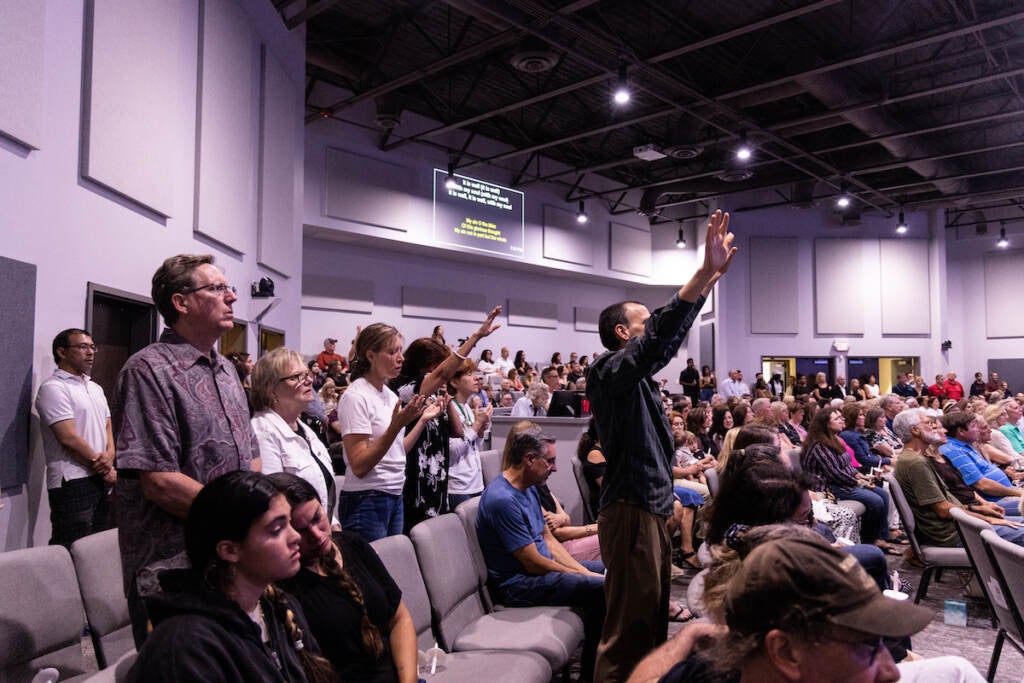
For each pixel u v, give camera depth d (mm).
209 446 1681
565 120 12273
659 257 16516
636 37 8914
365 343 2664
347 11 8734
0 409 3150
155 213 4578
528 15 7535
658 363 2180
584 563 3430
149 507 1609
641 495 2281
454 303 13406
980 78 8703
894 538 5949
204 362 1762
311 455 2471
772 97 9781
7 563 1871
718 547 1415
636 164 14367
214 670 1213
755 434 3170
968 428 4781
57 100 3564
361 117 11172
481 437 4023
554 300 15336
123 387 1622
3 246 3176
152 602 1297
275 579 1353
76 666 2020
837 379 15250
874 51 8188
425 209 12047
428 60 10008
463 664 2229
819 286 16281
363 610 1871
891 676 852
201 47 5207
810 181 12930
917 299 16469
